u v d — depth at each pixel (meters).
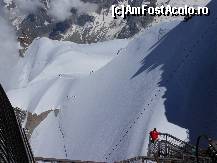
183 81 80.38
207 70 77.50
